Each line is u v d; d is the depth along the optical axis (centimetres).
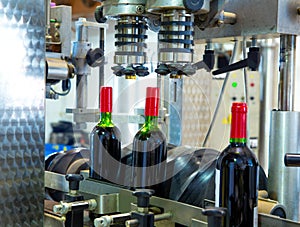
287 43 123
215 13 122
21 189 113
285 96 122
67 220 109
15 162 112
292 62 123
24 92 113
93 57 138
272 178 121
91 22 140
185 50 113
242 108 97
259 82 302
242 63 138
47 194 139
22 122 113
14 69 111
